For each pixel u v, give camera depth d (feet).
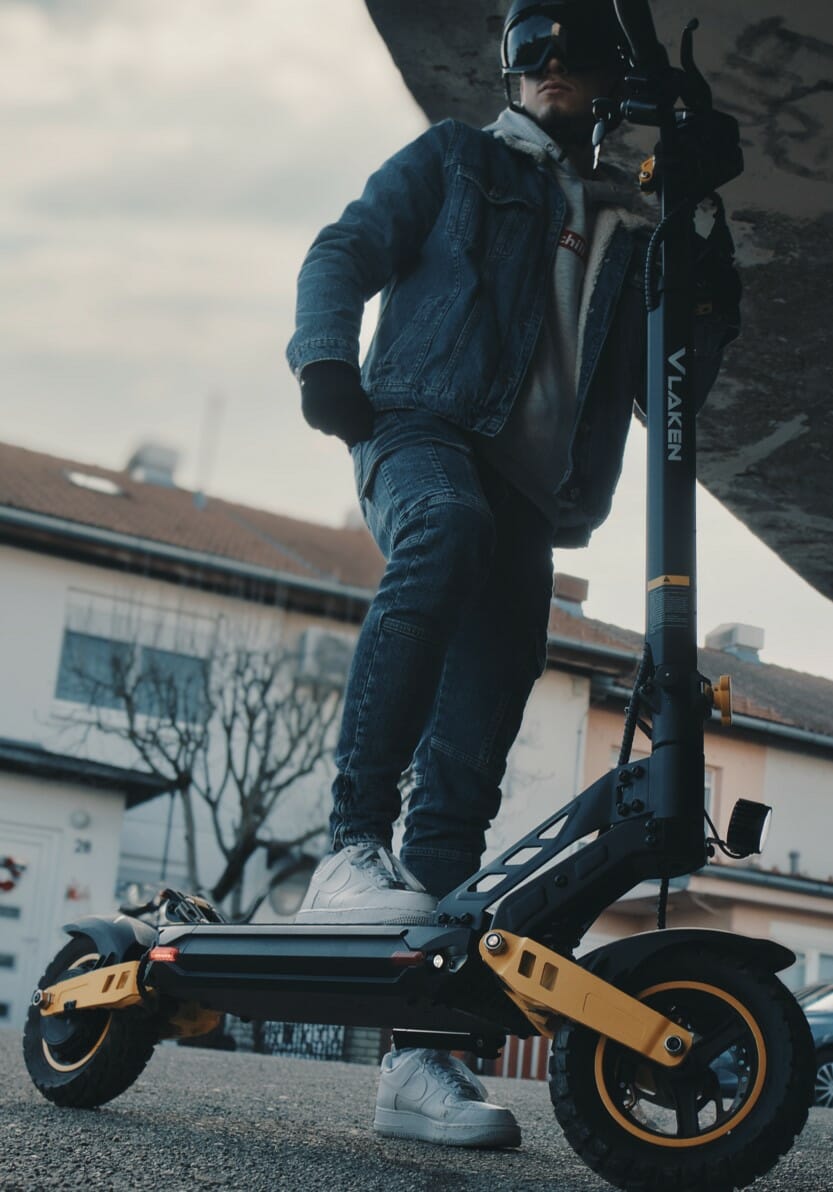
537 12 7.94
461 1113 7.40
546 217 7.86
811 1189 6.01
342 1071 20.24
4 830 51.65
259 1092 10.99
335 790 6.72
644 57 6.52
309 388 6.67
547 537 8.00
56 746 57.21
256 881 59.77
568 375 7.79
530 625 7.94
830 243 11.89
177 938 6.95
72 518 60.95
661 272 6.28
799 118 10.79
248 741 58.95
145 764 59.16
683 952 5.26
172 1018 7.49
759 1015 5.10
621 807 5.67
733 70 10.51
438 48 11.04
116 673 57.31
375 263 7.32
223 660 60.64
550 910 5.64
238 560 61.52
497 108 11.63
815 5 9.75
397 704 6.60
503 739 7.95
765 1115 4.97
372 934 6.03
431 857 7.80
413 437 7.06
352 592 63.41
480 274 7.51
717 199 7.16
